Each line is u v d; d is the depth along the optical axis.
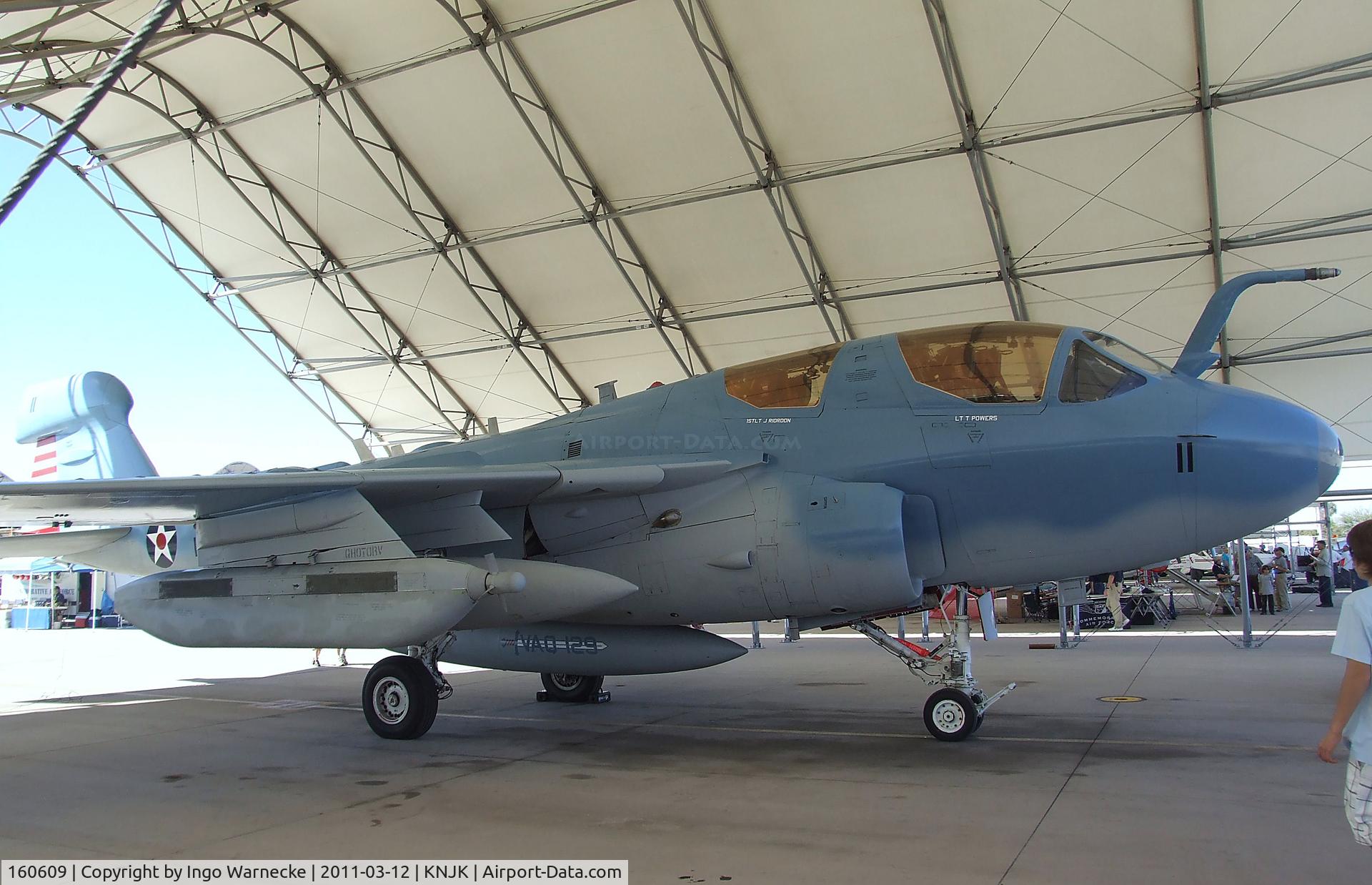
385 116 18.42
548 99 17.36
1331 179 15.03
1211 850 4.00
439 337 22.75
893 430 6.67
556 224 19.09
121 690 11.45
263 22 16.86
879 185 16.97
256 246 21.77
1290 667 10.52
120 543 11.00
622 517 7.34
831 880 3.74
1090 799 4.91
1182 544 6.16
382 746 7.18
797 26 15.20
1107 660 11.77
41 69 16.59
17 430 12.66
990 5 14.34
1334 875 3.67
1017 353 6.62
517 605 7.02
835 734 7.16
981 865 3.87
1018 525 6.41
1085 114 15.23
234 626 7.27
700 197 17.83
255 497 7.01
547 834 4.52
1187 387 6.30
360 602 6.72
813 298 18.98
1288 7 13.48
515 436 8.57
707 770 5.96
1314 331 17.34
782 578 6.67
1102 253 16.94
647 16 15.66
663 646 7.73
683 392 7.74
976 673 10.58
